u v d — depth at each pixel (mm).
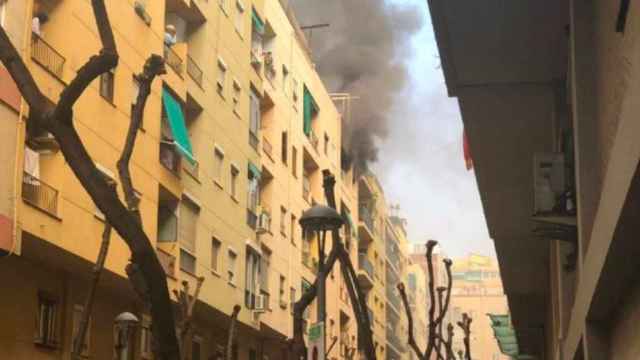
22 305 21516
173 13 31281
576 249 13656
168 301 4758
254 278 37469
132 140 6992
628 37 7066
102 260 14125
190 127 31453
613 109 8641
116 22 24344
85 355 24047
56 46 21672
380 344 70875
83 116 22281
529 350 41625
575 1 10820
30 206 19750
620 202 6531
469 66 15875
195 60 31875
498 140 19000
